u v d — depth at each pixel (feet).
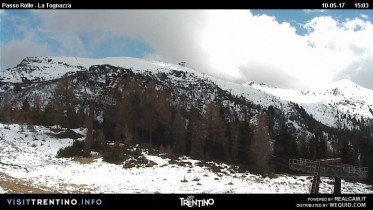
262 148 202.18
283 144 233.55
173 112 223.30
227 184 141.28
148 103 210.59
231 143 212.23
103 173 139.54
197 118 233.14
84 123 215.72
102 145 180.04
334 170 140.67
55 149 170.09
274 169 203.10
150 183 131.03
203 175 151.43
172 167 159.33
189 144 215.51
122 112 205.16
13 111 232.94
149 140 213.66
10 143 166.91
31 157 149.89
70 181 122.01
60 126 214.90
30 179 115.24
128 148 181.27
